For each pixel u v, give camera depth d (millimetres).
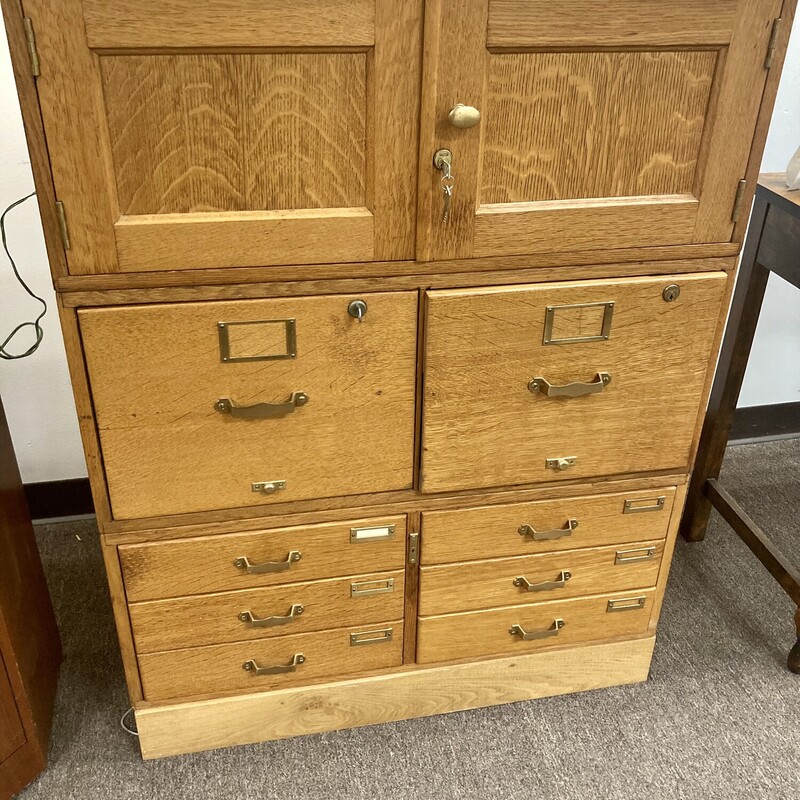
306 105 981
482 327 1146
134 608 1253
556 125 1051
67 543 1889
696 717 1486
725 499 1800
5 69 1508
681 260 1178
